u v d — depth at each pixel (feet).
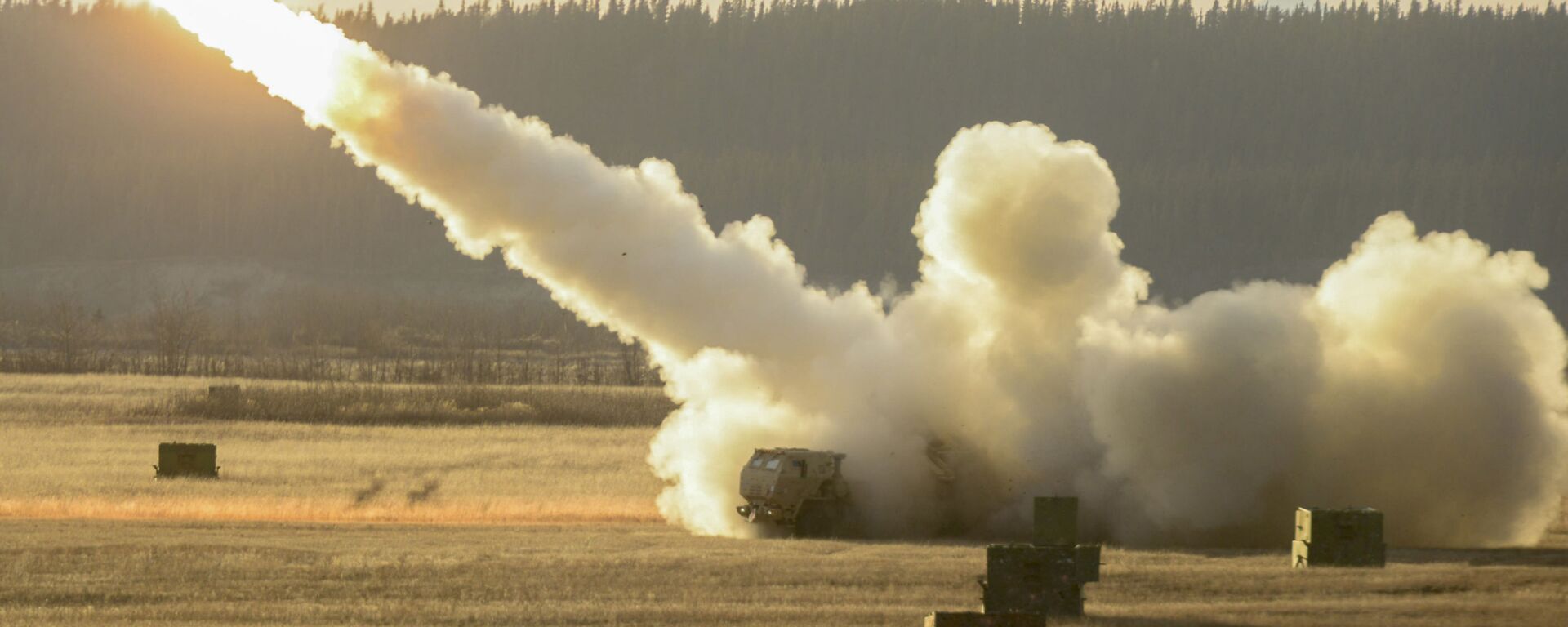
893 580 437.17
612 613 382.63
